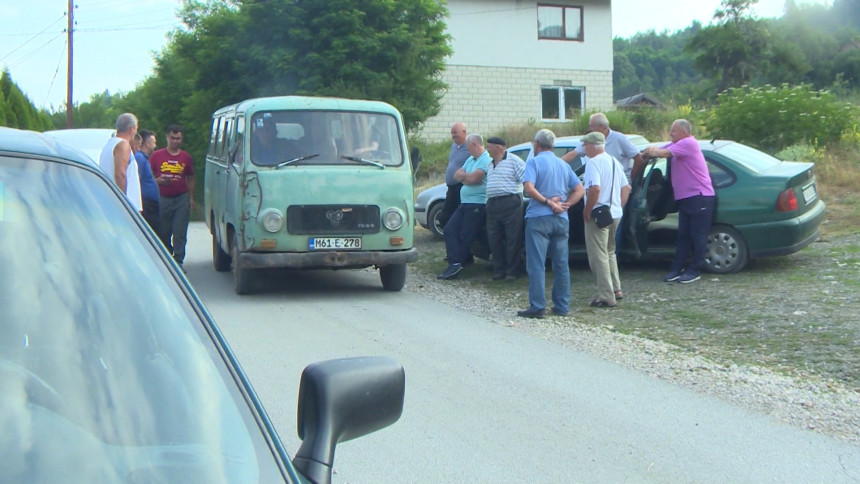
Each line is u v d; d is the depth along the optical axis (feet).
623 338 27.40
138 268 7.63
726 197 35.14
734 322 28.50
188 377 7.07
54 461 6.18
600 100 120.78
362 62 90.07
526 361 24.66
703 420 19.51
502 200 37.55
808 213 35.17
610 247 32.73
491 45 115.75
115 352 7.00
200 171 98.99
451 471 16.52
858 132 59.93
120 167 28.89
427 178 93.20
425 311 32.35
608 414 19.92
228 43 92.43
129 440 6.51
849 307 29.04
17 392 6.57
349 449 17.67
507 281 38.45
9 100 104.73
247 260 33.86
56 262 7.34
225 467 6.55
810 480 16.16
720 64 161.99
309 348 26.02
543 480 16.10
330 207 34.37
